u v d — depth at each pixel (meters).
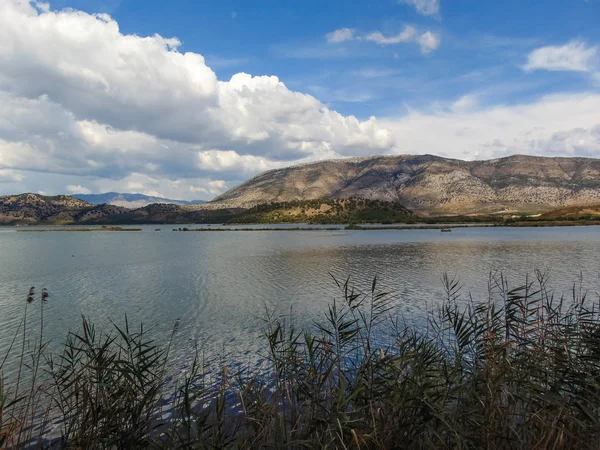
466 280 32.53
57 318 22.72
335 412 5.82
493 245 67.88
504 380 6.68
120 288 31.95
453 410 6.67
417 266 42.25
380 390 6.80
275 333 8.22
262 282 33.81
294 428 6.69
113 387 6.69
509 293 8.99
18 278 37.91
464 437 5.84
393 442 6.04
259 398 7.55
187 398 6.70
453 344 10.86
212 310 24.08
